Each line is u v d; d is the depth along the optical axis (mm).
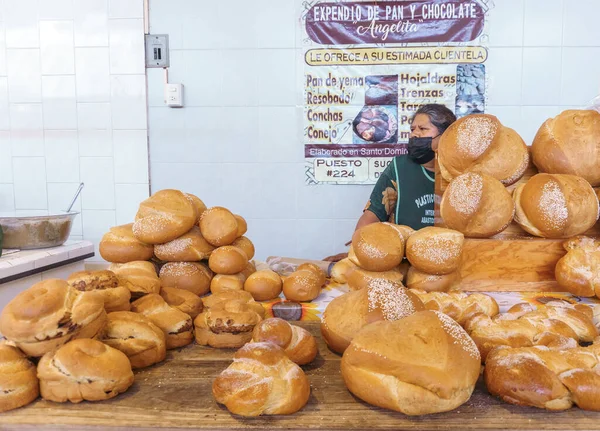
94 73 2391
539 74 2303
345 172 2416
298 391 655
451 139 1052
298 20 2328
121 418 639
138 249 1077
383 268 974
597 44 2266
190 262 1097
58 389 666
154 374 772
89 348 685
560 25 2262
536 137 1073
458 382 621
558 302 916
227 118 2400
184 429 622
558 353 694
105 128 2426
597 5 2234
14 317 671
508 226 1085
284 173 2430
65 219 1842
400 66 2334
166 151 2432
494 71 2314
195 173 2441
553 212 965
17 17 2369
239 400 632
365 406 672
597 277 934
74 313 699
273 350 703
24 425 625
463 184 988
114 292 823
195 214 1103
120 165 2447
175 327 864
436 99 2350
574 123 1016
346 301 841
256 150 2416
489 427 614
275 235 2475
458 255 952
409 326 687
